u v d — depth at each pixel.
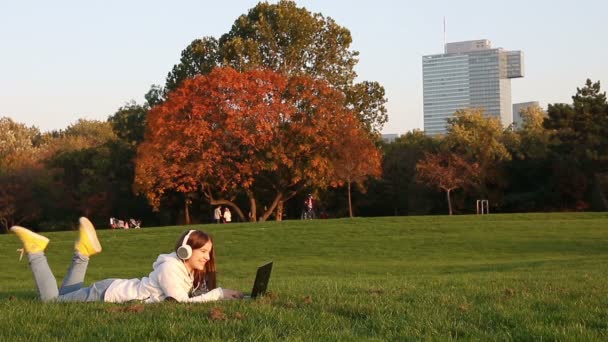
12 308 8.43
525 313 8.10
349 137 56.00
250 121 53.84
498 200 72.31
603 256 26.41
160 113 53.88
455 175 71.75
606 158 63.22
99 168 73.75
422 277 17.34
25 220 75.19
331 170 55.66
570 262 23.25
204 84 54.34
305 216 63.19
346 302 8.95
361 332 7.04
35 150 91.56
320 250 32.94
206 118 54.09
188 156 54.22
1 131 98.00
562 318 7.84
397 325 7.31
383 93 67.81
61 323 7.41
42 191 74.12
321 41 66.31
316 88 56.53
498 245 33.16
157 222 74.25
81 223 9.47
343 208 76.81
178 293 8.81
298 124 54.41
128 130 76.69
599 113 66.19
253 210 57.53
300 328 7.09
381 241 34.84
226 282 17.09
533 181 72.44
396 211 78.31
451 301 9.29
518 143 77.50
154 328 6.92
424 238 35.31
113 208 74.06
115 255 32.47
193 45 66.31
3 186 73.19
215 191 61.47
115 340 6.53
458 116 81.88
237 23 65.81
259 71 55.75
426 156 74.06
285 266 26.09
